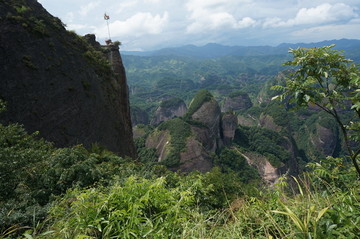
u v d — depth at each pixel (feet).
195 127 371.76
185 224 9.22
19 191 22.12
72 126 87.56
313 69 10.23
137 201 10.07
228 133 429.38
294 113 650.43
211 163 315.99
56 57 93.86
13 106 70.54
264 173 363.35
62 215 11.48
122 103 142.41
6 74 73.46
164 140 333.42
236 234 8.91
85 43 124.16
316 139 523.70
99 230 8.68
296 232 7.21
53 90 85.15
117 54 146.30
